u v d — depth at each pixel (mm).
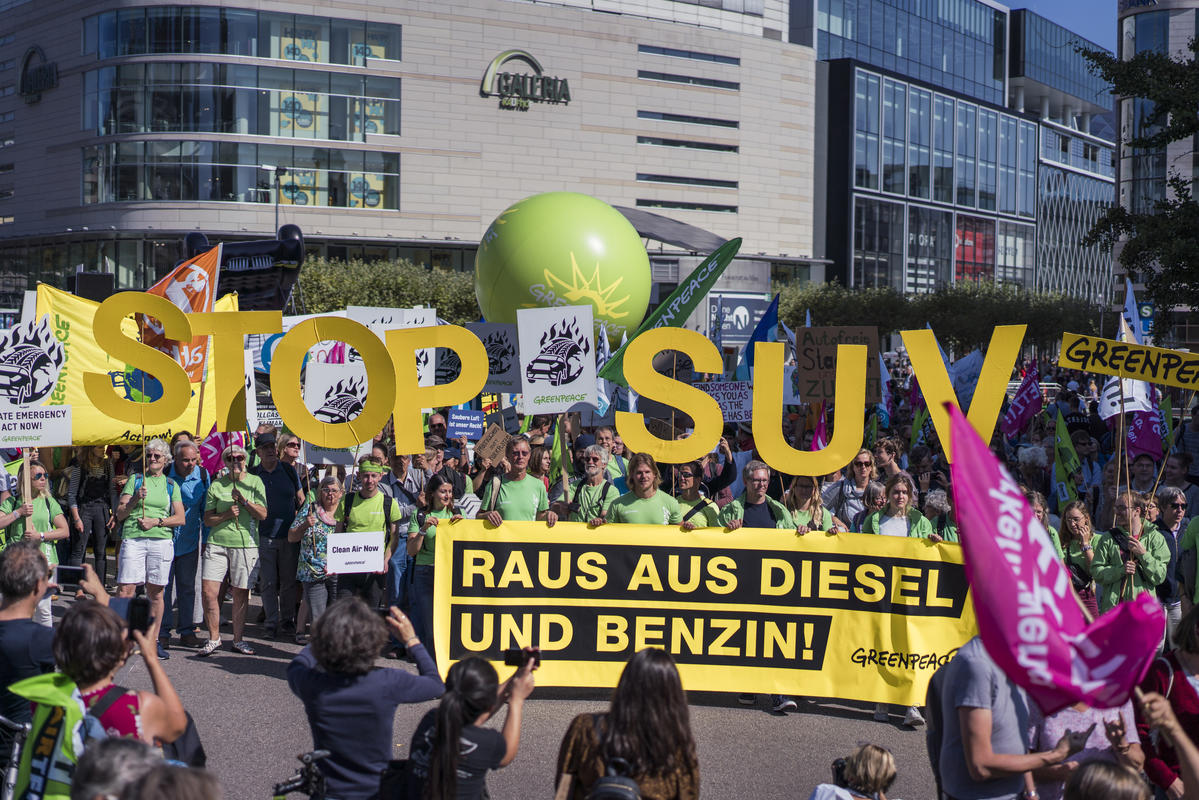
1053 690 3693
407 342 9445
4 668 5004
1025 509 3791
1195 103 20562
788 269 81938
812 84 82438
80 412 11555
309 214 63188
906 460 13617
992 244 98062
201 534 10570
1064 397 25406
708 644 8539
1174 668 4770
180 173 60719
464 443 13672
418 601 9367
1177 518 8781
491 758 4441
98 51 62031
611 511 8961
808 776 7062
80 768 3350
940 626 8289
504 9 68812
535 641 8547
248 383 11312
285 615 10914
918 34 96062
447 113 67188
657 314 12961
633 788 3869
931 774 7168
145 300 9500
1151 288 21766
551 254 16906
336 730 4621
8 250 69250
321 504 9664
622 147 73750
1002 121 98250
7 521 9297
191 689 8859
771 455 8836
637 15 75125
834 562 8469
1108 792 3717
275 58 62031
